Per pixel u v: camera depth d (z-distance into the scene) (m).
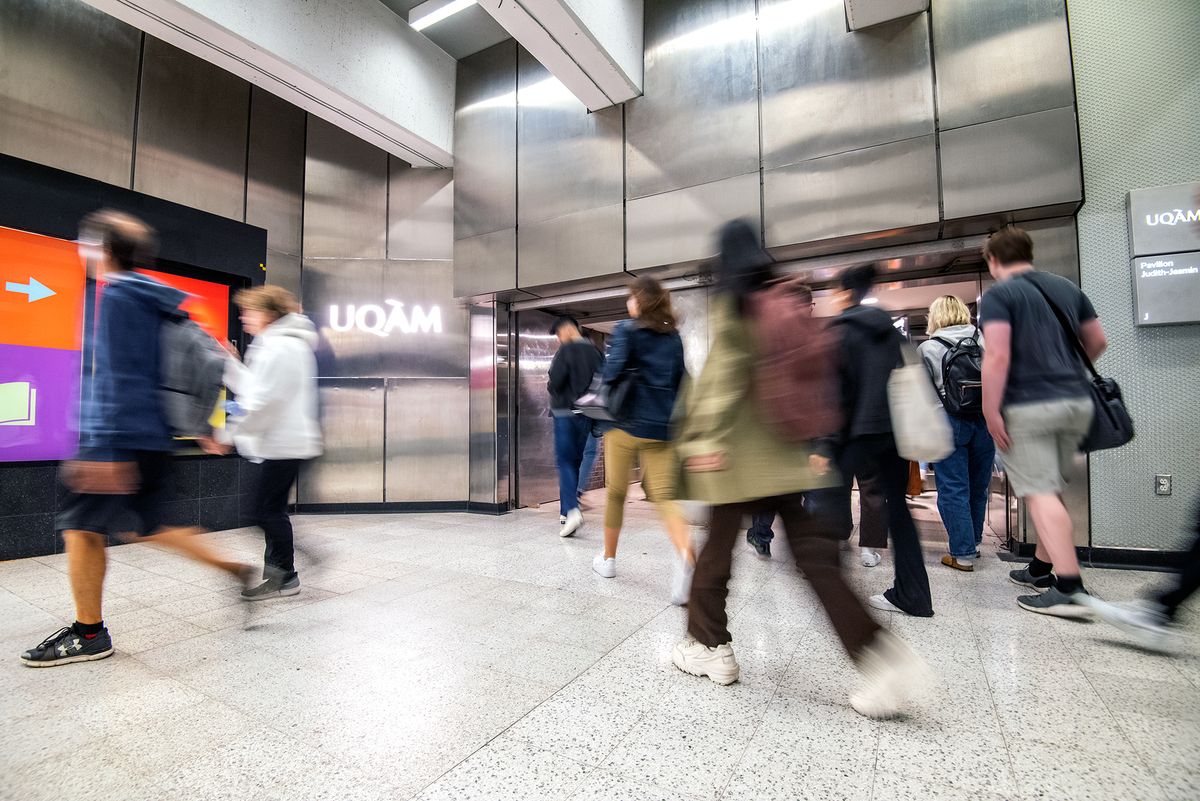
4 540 3.79
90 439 2.00
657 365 2.73
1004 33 3.75
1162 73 3.47
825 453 1.69
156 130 4.85
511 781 1.39
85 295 4.19
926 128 3.92
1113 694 1.78
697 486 1.74
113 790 1.36
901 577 2.54
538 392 6.61
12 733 1.62
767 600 2.77
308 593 2.98
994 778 1.37
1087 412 2.24
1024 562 3.48
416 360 6.20
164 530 2.16
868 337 2.29
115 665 2.09
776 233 4.40
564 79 4.81
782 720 1.67
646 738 1.58
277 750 1.53
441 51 6.04
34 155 4.12
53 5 4.27
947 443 1.89
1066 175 3.55
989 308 2.35
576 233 5.34
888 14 4.03
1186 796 1.29
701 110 4.77
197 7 3.88
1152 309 3.39
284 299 2.90
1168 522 3.38
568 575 3.33
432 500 6.10
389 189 6.32
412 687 1.90
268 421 2.73
